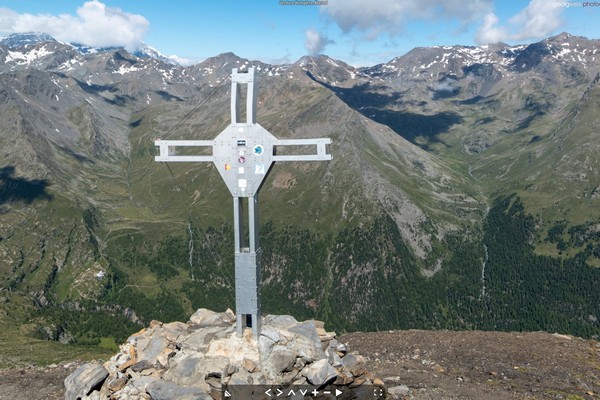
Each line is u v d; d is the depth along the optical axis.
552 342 35.09
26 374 31.23
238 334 24.97
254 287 24.53
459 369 29.56
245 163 24.59
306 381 23.62
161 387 22.98
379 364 30.27
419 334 37.16
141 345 26.52
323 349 26.80
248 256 24.55
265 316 28.88
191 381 23.41
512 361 31.12
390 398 24.19
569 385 27.25
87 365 26.48
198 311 31.36
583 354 32.56
